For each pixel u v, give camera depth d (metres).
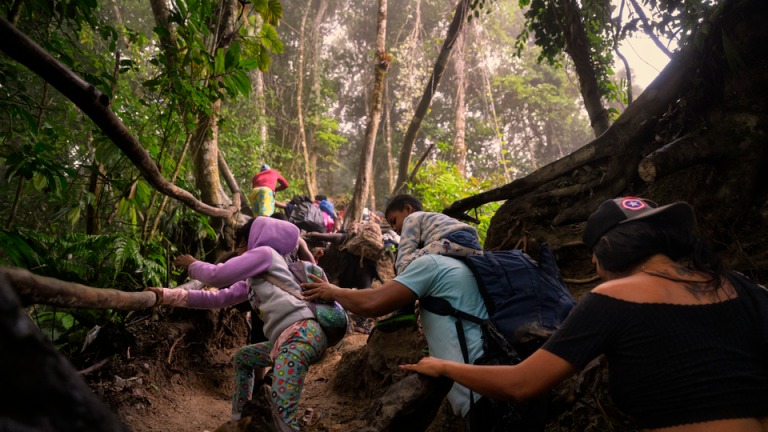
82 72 2.45
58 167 2.38
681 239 1.12
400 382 1.43
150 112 3.88
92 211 3.32
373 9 19.27
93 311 2.93
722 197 2.50
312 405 3.25
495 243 3.38
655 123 2.93
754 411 0.98
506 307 1.60
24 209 5.21
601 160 3.07
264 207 5.56
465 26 10.97
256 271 2.23
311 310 2.21
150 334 3.32
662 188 2.85
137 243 3.40
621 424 1.92
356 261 5.48
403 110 20.31
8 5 2.38
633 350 1.05
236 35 3.56
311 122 15.45
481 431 1.50
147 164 2.19
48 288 0.97
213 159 4.67
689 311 1.05
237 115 10.97
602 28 4.53
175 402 3.00
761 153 2.44
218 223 4.57
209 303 2.32
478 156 20.47
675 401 1.00
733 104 2.54
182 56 3.22
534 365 1.13
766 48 2.49
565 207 3.14
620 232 1.16
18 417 0.36
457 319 1.65
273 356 2.15
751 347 1.05
